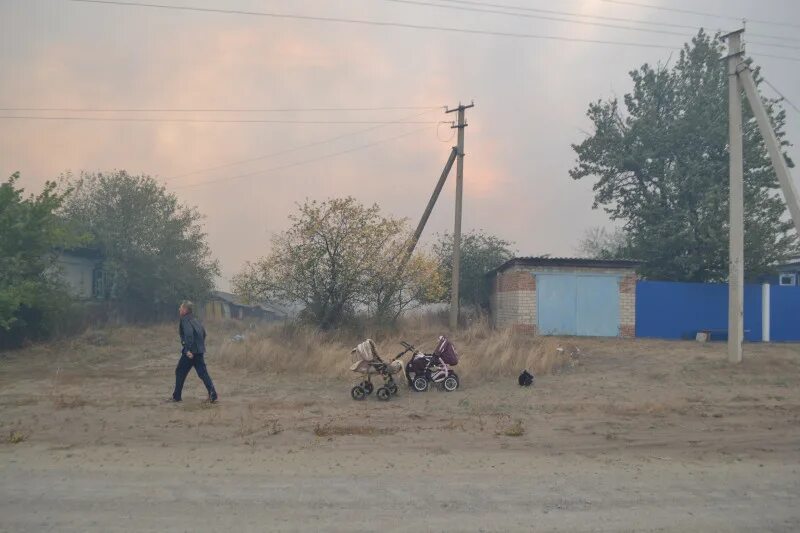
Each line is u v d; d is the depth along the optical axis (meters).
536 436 8.56
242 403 10.74
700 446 8.11
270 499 5.77
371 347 11.38
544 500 5.85
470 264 28.45
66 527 5.04
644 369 15.15
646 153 25.66
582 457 7.50
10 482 6.24
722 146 25.06
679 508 5.68
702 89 25.48
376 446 7.89
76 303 22.28
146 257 30.11
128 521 5.18
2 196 18.17
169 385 12.62
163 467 6.83
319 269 18.50
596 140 27.16
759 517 5.47
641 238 26.66
